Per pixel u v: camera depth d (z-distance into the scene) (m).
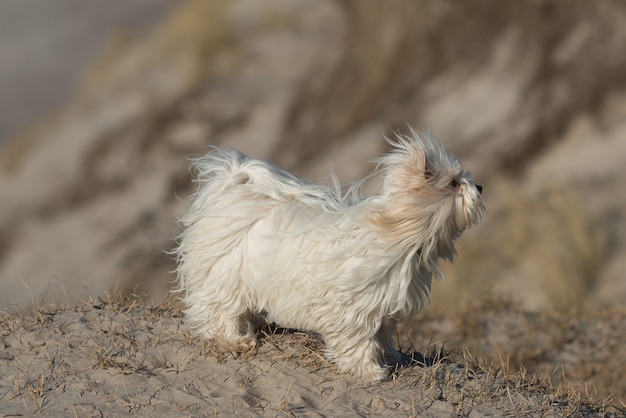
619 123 17.72
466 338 11.32
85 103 27.69
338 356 7.43
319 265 7.05
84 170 24.44
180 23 27.66
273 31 26.03
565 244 15.48
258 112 23.56
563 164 17.42
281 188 7.53
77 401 6.86
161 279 19.39
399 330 11.61
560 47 18.97
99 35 46.44
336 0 25.56
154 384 7.19
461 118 19.16
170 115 24.42
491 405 7.47
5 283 21.23
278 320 7.44
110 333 7.94
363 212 7.01
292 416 6.88
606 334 11.28
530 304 14.74
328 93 22.66
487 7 20.45
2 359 7.48
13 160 26.73
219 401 7.01
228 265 7.45
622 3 18.86
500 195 17.14
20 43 46.38
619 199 16.38
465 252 15.87
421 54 21.14
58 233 22.58
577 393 8.33
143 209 22.33
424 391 7.43
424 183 6.91
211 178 7.78
